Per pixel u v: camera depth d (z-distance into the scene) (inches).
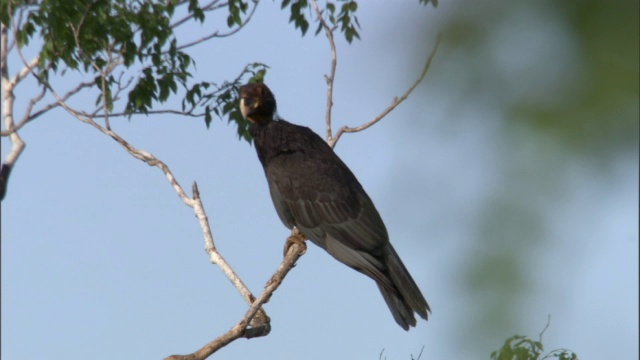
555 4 99.0
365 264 524.7
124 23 731.4
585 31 97.3
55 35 712.4
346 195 543.8
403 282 509.4
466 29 101.8
